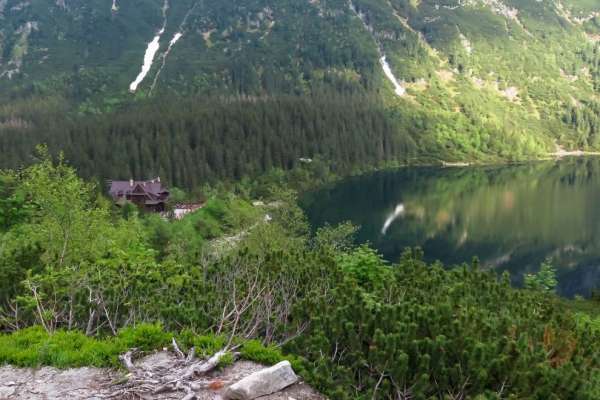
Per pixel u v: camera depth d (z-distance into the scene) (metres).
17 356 8.20
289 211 44.09
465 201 84.06
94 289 10.42
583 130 185.12
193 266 12.35
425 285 11.03
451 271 12.49
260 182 103.12
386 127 147.88
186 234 41.75
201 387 7.39
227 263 11.49
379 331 7.58
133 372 7.79
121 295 10.33
